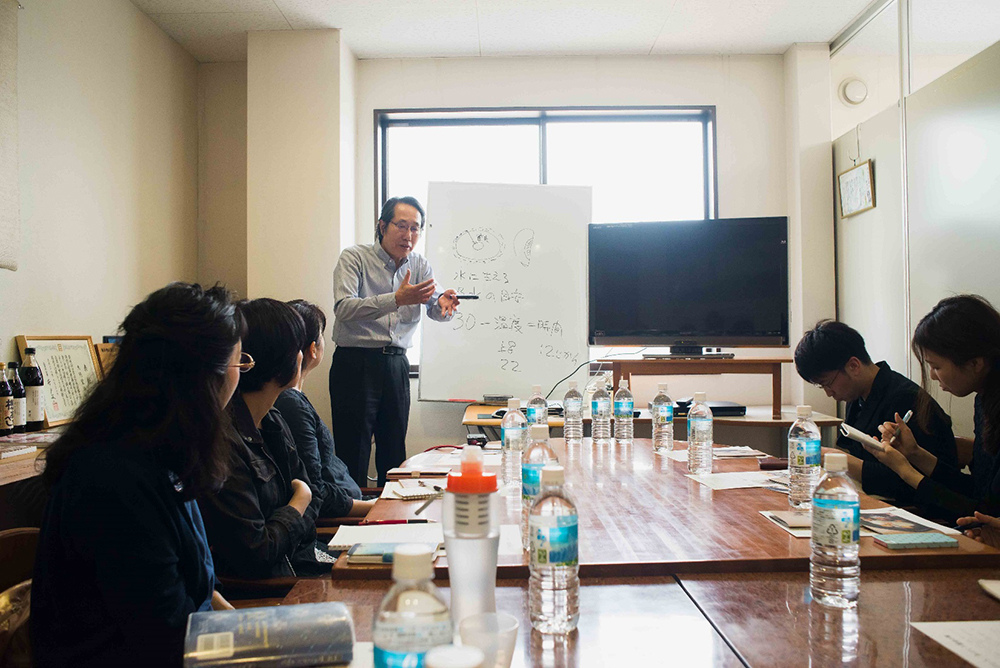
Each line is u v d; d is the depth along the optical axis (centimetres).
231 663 70
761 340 352
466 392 388
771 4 359
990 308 184
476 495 88
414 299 317
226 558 141
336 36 385
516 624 76
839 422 345
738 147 421
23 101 273
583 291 395
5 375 245
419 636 66
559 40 399
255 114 387
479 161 434
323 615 75
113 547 89
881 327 361
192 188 417
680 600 100
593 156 432
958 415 300
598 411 264
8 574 123
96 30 320
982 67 285
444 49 409
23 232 273
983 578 108
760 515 143
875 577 109
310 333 211
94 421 95
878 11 359
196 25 378
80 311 308
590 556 116
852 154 384
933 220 318
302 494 166
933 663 78
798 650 83
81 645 90
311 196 386
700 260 360
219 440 99
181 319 95
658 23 379
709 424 225
